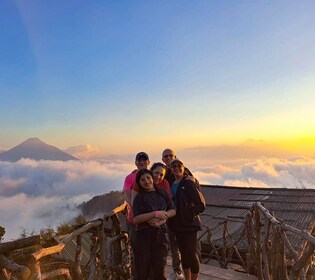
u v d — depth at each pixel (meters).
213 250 9.97
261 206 5.58
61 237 3.73
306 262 3.43
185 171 4.48
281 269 4.52
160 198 3.89
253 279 5.64
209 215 13.70
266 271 5.14
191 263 4.21
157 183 4.10
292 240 9.23
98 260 4.52
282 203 14.25
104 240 4.54
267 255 5.22
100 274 4.41
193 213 4.22
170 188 4.41
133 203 3.88
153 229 3.78
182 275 4.93
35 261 2.75
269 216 4.92
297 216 12.25
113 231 5.09
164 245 3.81
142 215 3.74
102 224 4.47
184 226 4.20
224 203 15.26
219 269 6.04
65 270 3.35
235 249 8.91
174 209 4.00
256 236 5.76
